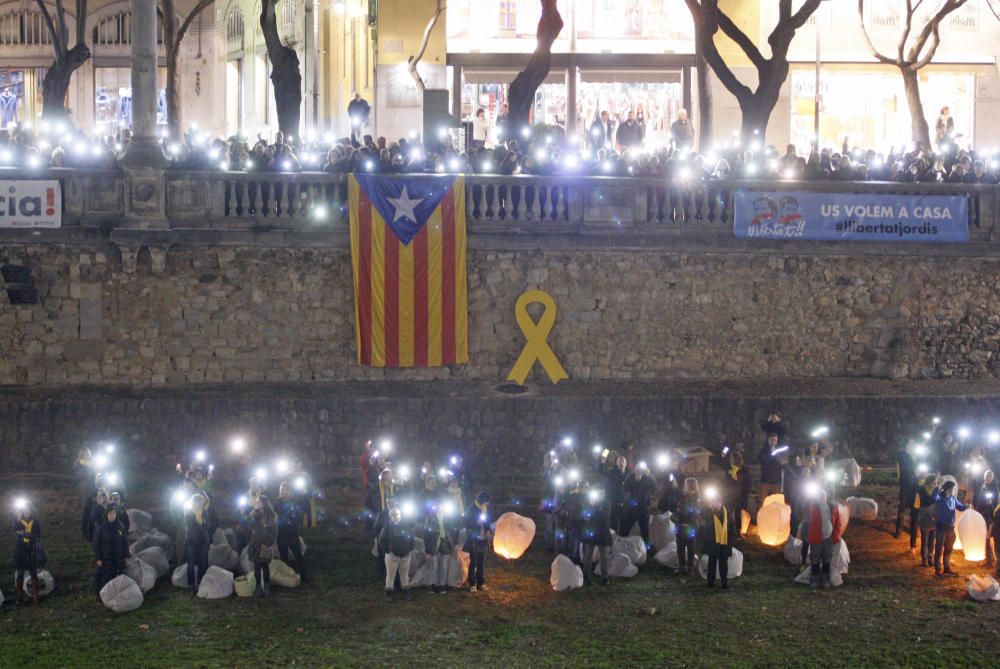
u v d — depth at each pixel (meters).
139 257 28.31
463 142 31.25
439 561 21.20
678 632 19.56
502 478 27.14
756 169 29.59
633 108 39.56
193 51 43.59
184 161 28.34
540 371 29.25
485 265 29.00
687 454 26.97
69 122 32.53
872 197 29.62
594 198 28.98
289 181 28.33
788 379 29.81
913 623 20.05
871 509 25.27
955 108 40.09
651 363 29.58
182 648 18.69
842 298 29.95
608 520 21.58
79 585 21.11
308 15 40.50
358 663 18.28
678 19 39.31
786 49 31.28
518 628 19.62
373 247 28.34
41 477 26.42
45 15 32.59
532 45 39.34
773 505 23.59
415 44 39.12
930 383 29.83
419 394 28.11
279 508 21.38
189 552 21.08
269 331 28.72
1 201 28.02
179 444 27.22
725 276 29.61
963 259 30.12
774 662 18.52
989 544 22.75
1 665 17.98
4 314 28.33
